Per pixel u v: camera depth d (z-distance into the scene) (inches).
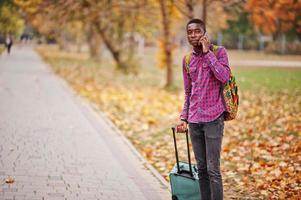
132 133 653.3
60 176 397.1
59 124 644.7
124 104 932.6
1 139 528.4
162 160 504.4
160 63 1294.3
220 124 289.7
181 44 3021.7
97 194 356.5
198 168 306.2
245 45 3501.5
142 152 536.7
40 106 801.6
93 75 1635.1
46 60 2401.6
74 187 369.4
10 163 428.5
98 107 870.4
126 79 1535.4
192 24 288.7
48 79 1363.2
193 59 295.3
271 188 398.6
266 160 498.0
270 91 1132.5
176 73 1772.9
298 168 450.3
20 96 914.7
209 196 307.7
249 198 374.3
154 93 1141.7
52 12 1240.2
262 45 3388.3
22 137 545.3
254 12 924.6
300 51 2800.2
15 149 484.4
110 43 1651.1
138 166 454.9
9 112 715.4
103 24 1544.0
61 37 3110.2
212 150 289.7
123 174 420.2
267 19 946.1
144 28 1412.4
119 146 538.9
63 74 1605.6
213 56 281.4
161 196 363.3
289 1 852.6
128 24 1533.0
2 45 1887.3
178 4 913.5
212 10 1042.1
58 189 360.8
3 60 2158.0
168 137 630.5
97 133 604.4
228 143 586.9
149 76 1681.8
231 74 288.4
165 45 1197.1
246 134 641.6
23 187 359.3
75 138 561.9
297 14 924.6
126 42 1728.6
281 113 802.2
